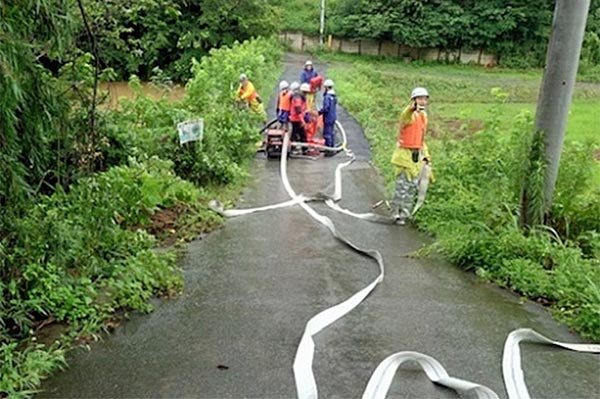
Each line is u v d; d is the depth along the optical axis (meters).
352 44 42.12
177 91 17.41
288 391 3.43
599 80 32.69
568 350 4.09
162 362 3.72
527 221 6.20
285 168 10.17
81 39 6.59
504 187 6.37
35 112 4.49
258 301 4.69
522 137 6.45
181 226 6.43
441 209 7.00
